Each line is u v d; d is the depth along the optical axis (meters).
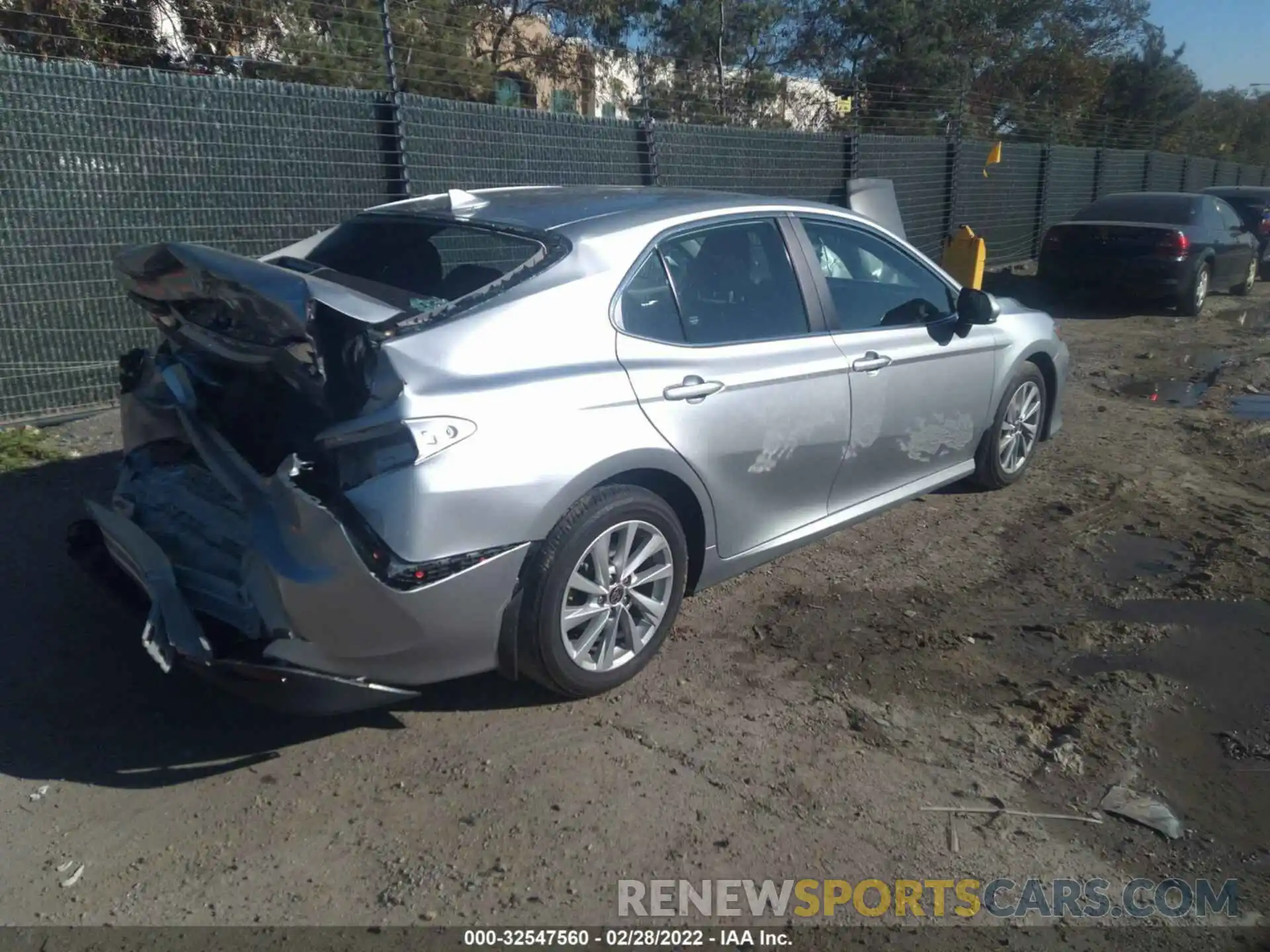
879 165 14.59
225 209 7.64
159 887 3.06
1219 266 14.59
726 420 4.23
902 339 5.15
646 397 3.93
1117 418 8.30
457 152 9.14
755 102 19.27
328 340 3.43
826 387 4.67
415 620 3.39
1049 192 19.33
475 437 3.42
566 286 3.85
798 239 4.80
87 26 9.91
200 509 3.91
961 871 3.21
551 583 3.69
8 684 4.02
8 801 3.40
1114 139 27.69
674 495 4.22
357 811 3.40
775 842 3.30
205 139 7.45
